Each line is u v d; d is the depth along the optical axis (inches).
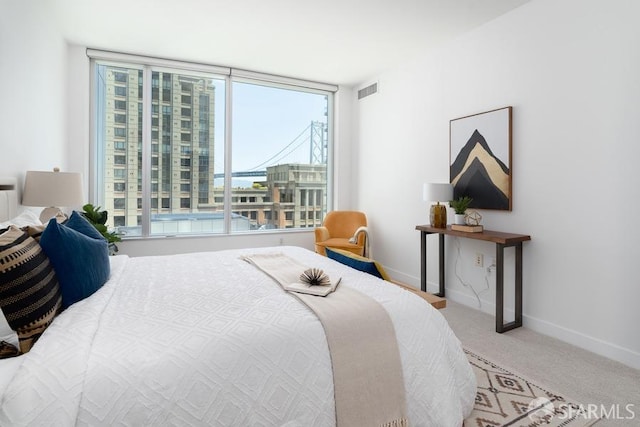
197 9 116.7
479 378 80.5
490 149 122.1
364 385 51.5
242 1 111.7
